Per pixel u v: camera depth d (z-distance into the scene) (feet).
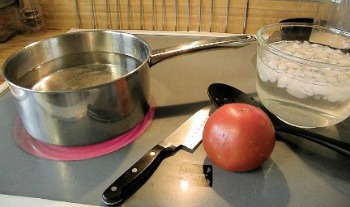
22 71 1.45
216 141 1.04
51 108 1.06
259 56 1.34
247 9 2.22
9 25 2.32
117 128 1.22
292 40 1.54
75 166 1.15
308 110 1.20
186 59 1.96
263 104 1.38
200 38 2.23
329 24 1.99
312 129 1.31
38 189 1.05
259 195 1.02
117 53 1.66
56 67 1.62
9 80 1.13
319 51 1.36
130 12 2.37
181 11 2.31
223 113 1.06
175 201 1.00
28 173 1.12
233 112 1.05
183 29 2.39
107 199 0.97
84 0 2.35
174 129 1.34
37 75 1.53
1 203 0.99
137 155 1.20
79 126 1.13
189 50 1.45
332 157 1.19
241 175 1.10
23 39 2.28
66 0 2.36
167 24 2.38
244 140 1.00
